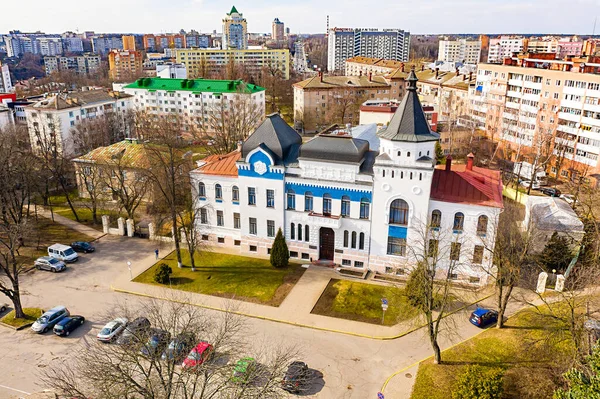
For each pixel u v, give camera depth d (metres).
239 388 34.53
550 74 105.44
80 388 38.25
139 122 133.25
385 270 58.41
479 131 125.44
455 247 47.50
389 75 164.38
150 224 70.12
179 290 55.41
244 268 60.28
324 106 155.00
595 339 39.19
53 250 63.16
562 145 100.69
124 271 60.44
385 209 56.03
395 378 40.88
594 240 57.25
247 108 120.62
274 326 48.38
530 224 52.66
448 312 50.00
